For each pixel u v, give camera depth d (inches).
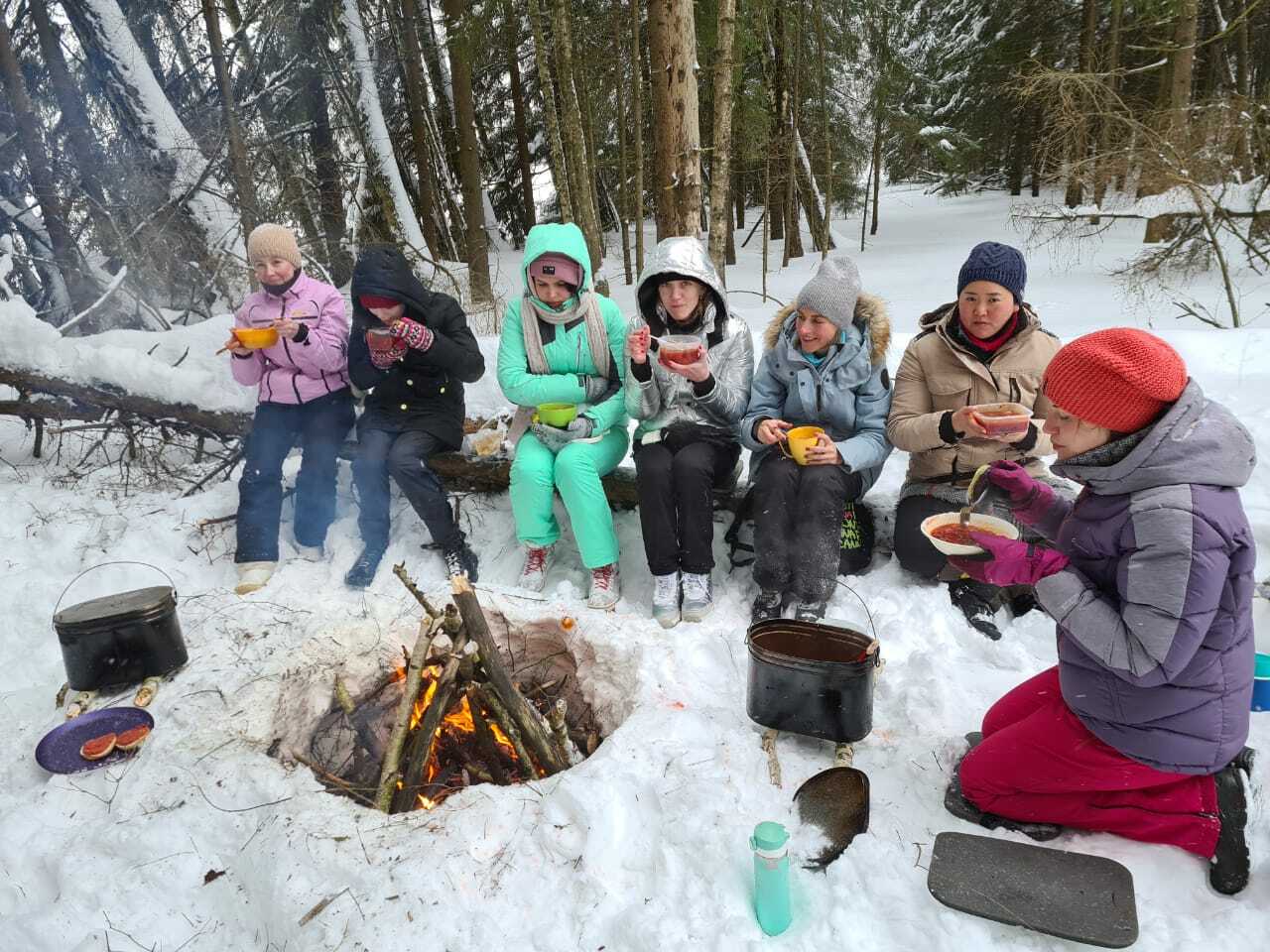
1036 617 110.1
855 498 123.3
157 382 156.0
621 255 635.5
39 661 114.3
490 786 83.5
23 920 71.2
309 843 74.8
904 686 97.0
